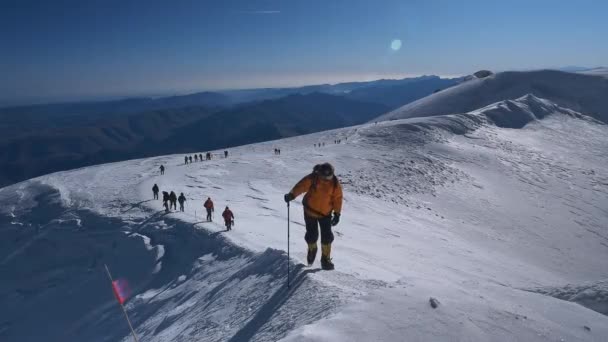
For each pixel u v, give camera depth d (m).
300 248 14.77
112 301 17.06
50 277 21.88
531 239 32.62
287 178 40.00
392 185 40.25
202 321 7.08
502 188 44.88
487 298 4.43
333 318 3.64
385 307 3.83
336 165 45.94
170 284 15.66
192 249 18.66
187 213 25.11
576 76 154.88
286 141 77.19
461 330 3.52
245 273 8.38
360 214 29.52
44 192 36.47
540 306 4.64
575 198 45.59
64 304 18.67
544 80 153.88
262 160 47.75
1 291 21.67
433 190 40.56
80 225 26.28
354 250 15.76
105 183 38.56
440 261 19.41
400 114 164.62
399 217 31.03
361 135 64.06
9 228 29.03
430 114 150.62
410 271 13.38
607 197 47.31
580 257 30.59
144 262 19.45
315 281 5.45
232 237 18.17
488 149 60.34
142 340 10.30
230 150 70.62
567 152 65.50
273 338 4.34
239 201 30.09
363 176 42.06
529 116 84.62
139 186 34.94
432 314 3.72
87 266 22.02
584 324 4.17
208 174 40.59
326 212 6.02
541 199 43.47
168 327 9.30
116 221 25.61
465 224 33.09
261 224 22.34
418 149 55.38
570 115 91.38
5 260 24.33
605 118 127.44
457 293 4.32
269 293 6.08
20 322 18.50
